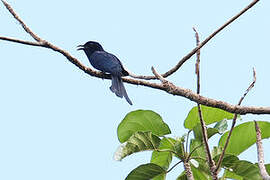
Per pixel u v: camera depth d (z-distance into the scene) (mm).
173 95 8727
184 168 9062
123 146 8945
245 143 9445
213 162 8656
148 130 9555
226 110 8531
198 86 8680
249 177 8867
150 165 8875
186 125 9617
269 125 9344
